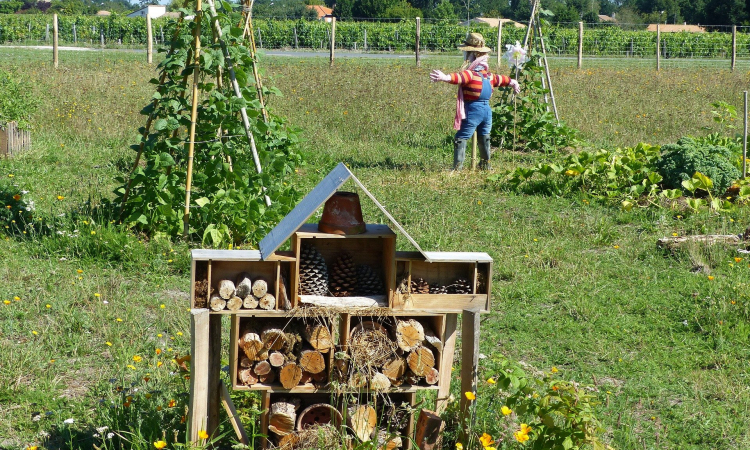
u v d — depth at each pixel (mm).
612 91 19484
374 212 9023
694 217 8766
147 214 7652
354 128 14500
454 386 4602
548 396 3660
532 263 7402
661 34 40312
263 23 42312
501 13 91875
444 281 3900
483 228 8570
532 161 12586
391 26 42344
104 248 7199
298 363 3783
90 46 38250
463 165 11883
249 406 4418
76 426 4227
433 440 3869
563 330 5906
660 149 10680
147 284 6641
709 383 5027
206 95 13180
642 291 6715
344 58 32031
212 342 3795
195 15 7527
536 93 13547
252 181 7703
